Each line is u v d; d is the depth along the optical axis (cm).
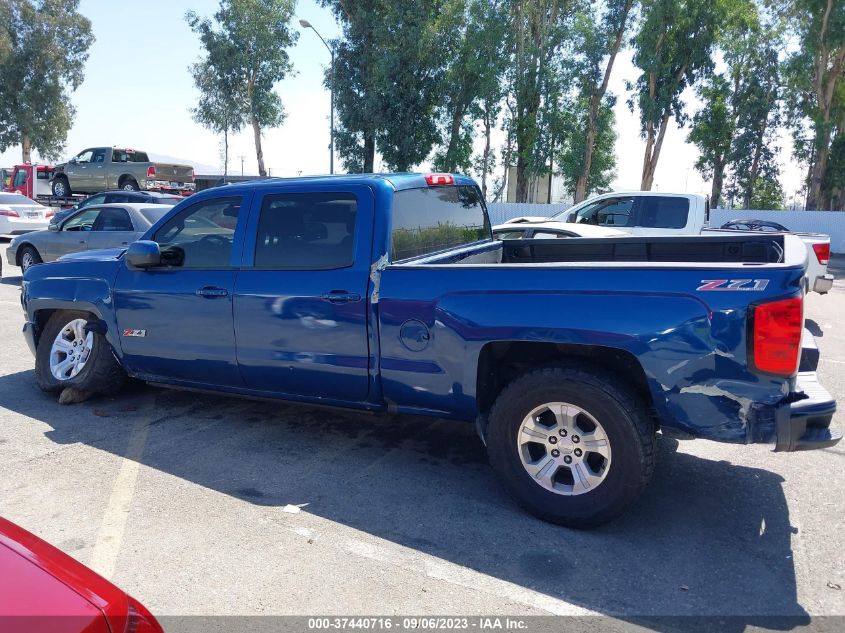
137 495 394
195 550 333
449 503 390
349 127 3900
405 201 435
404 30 3475
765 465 456
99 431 501
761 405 318
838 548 344
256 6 4500
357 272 411
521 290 360
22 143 5328
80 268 547
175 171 2948
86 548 333
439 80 3612
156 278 495
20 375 655
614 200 1238
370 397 422
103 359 546
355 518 370
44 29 5153
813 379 361
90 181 2888
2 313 977
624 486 341
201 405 566
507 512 379
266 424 521
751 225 2825
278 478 421
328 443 484
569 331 345
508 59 3459
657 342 328
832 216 3381
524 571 318
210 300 465
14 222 2014
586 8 3634
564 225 955
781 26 4288
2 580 176
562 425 355
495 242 545
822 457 471
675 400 330
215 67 4584
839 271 2180
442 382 389
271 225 449
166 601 290
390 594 298
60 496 391
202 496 394
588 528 360
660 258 507
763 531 362
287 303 431
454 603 292
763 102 4541
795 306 307
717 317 318
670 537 354
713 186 4912
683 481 427
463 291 375
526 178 3900
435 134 3731
